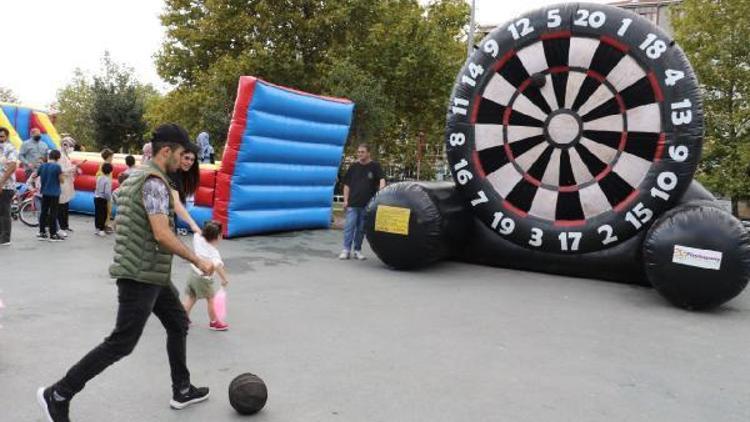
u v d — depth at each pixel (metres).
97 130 26.30
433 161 27.05
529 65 8.06
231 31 22.20
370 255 9.66
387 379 4.25
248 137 10.21
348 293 6.88
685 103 7.29
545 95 8.10
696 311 6.60
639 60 7.50
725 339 5.56
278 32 21.69
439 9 22.91
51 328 5.15
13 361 4.36
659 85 7.41
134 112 26.39
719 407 3.97
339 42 22.23
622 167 7.74
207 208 10.88
